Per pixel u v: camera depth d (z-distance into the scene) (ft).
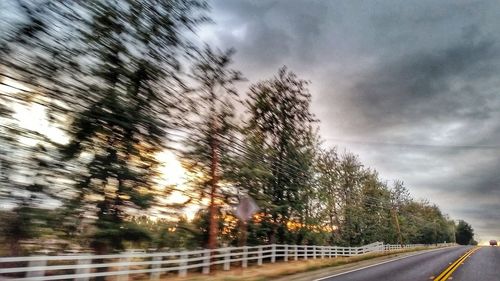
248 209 59.16
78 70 60.23
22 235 58.49
